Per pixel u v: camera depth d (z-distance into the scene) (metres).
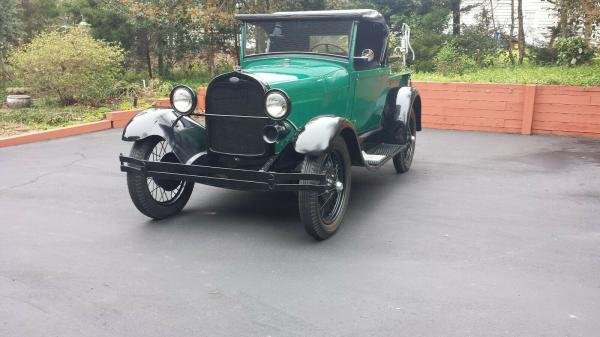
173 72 15.45
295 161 4.96
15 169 7.12
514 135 9.94
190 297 3.58
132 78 14.32
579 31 13.35
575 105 9.63
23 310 3.40
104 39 13.45
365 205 5.66
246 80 4.65
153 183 5.32
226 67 15.04
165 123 4.97
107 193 6.04
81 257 4.23
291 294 3.63
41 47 11.30
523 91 9.88
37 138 9.09
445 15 13.78
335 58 5.72
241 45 6.11
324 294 3.63
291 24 5.88
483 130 10.35
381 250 4.40
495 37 14.17
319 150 4.33
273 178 4.41
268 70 5.26
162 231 4.84
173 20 13.16
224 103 4.79
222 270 4.01
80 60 11.30
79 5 14.18
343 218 5.11
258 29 6.04
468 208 5.56
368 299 3.56
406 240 4.63
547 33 14.78
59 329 3.18
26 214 5.29
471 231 4.86
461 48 13.39
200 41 14.41
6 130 9.45
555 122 9.85
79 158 7.82
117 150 8.40
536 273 3.96
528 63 13.40
